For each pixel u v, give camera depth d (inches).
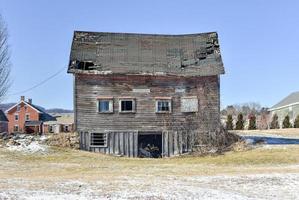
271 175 1095.6
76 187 853.2
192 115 1902.1
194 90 1914.4
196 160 1644.9
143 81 1904.5
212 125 1898.4
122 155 1852.9
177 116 1899.6
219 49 2068.2
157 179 1007.0
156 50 2091.5
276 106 3811.5
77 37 2108.8
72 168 1339.8
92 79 1889.8
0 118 4414.4
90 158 1631.4
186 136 1886.1
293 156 1598.2
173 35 2198.6
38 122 4537.4
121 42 2119.8
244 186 925.8
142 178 1023.6
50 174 1170.6
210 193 813.9
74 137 1851.6
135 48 2090.3
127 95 1893.5
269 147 1812.3
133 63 1985.7
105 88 1887.3
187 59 2032.5
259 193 847.7
